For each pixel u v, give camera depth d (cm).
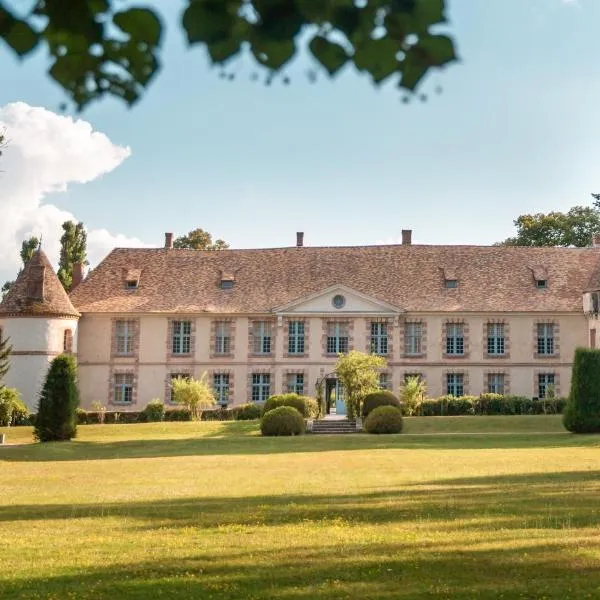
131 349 5281
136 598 863
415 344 5212
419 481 1911
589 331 5059
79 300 5372
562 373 5128
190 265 5628
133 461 2769
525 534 1172
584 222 7269
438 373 5156
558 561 998
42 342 4925
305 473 2186
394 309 5159
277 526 1290
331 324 5219
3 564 1039
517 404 4806
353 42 323
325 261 5616
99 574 978
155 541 1185
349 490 1761
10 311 4938
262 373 5222
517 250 5609
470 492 1666
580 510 1384
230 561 1038
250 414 4878
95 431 4259
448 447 3112
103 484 2025
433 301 5247
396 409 3988
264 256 5691
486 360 5156
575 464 2294
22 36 307
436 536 1172
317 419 4500
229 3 310
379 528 1250
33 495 1812
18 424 4734
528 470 2136
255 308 5278
